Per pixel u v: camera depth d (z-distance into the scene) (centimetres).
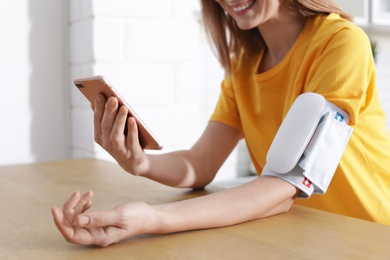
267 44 123
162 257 69
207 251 71
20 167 147
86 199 74
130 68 168
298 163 88
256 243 74
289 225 83
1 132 167
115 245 74
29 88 171
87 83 86
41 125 174
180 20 177
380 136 115
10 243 77
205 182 119
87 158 161
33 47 171
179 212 79
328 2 114
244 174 202
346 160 108
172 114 178
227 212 82
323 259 66
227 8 120
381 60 241
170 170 112
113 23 164
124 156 93
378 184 113
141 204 77
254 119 125
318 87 96
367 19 217
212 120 131
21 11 168
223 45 132
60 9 175
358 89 94
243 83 128
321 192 90
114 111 85
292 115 90
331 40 102
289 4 113
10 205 101
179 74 178
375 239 75
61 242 77
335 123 90
